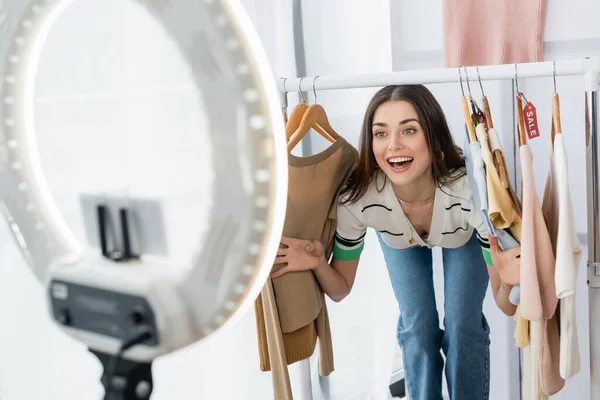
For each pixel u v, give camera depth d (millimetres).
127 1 302
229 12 285
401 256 1917
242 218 294
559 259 1294
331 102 2117
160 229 311
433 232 1717
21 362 918
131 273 318
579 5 1871
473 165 1400
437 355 2012
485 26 1915
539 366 1422
